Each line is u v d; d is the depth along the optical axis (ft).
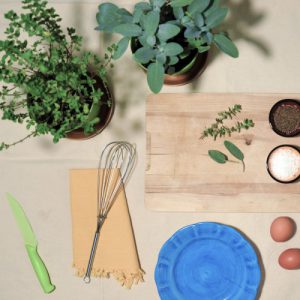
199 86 3.09
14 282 3.10
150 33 2.34
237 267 2.98
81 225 3.07
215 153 3.01
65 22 3.11
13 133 3.14
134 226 3.08
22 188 3.13
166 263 3.00
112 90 3.10
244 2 3.07
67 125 2.54
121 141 3.10
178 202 3.07
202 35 2.51
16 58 2.45
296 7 3.05
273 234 2.97
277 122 3.01
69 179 3.10
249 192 3.04
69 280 3.08
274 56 3.07
